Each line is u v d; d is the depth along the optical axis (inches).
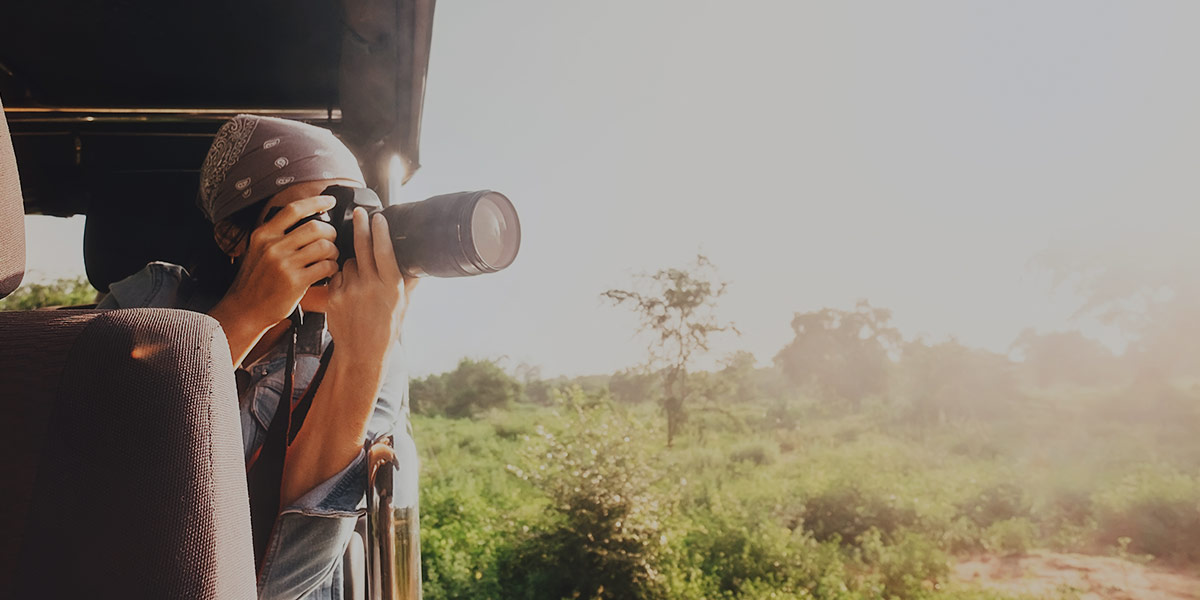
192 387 17.8
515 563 348.8
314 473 39.1
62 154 107.7
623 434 383.2
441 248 37.5
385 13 89.2
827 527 465.4
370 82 97.8
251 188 40.7
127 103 115.1
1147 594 362.6
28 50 101.0
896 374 1571.1
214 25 98.1
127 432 17.3
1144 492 477.1
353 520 40.0
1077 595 344.8
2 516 17.0
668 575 344.2
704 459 700.7
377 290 38.2
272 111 118.9
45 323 18.0
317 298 41.3
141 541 17.1
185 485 17.5
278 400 43.1
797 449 858.1
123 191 107.8
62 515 17.1
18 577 16.9
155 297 44.7
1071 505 514.9
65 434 17.2
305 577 39.0
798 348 1859.0
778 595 323.9
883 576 365.1
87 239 107.3
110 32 98.0
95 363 17.4
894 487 496.4
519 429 984.3
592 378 1782.7
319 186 40.9
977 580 387.9
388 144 103.1
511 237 42.5
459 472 567.2
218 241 44.1
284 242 36.7
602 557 334.6
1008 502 514.9
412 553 43.6
